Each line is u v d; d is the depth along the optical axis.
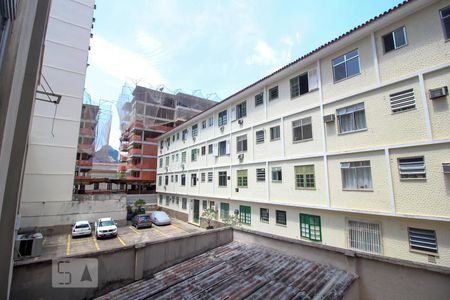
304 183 11.65
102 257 5.21
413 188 7.96
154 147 37.62
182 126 25.14
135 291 5.04
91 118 29.97
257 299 4.45
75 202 19.67
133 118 37.41
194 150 22.75
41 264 4.48
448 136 7.33
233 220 16.03
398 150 8.41
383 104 8.95
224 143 18.27
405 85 8.43
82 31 21.58
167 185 28.20
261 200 14.00
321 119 11.08
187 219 23.20
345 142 10.05
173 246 6.53
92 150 29.48
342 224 9.99
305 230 11.55
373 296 4.89
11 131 2.74
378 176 8.86
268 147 13.95
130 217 23.84
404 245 8.12
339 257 5.57
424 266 4.33
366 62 9.59
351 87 10.02
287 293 4.61
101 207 20.78
